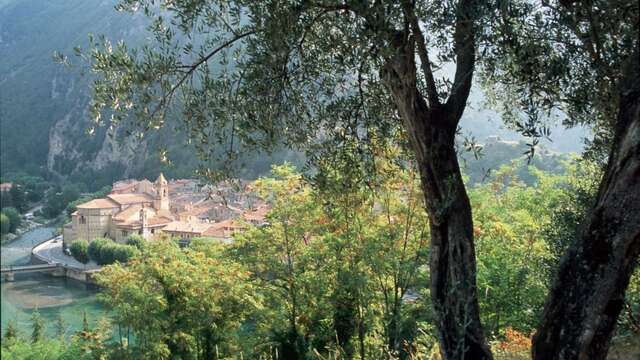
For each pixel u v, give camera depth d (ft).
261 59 14.46
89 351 69.56
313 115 17.58
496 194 70.08
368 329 53.16
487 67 14.08
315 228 59.26
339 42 14.84
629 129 9.91
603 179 10.35
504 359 26.35
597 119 16.49
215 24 15.38
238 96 15.80
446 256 13.37
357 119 17.70
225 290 66.64
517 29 13.01
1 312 7.80
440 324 13.29
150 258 70.69
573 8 12.75
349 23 13.61
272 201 61.52
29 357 59.41
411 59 12.96
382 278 55.57
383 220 52.49
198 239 81.82
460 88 13.58
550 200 55.57
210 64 15.71
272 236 63.57
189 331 68.23
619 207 9.81
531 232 52.70
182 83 15.39
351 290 53.88
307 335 57.72
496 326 48.57
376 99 17.52
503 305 50.49
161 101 15.17
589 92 13.92
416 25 12.92
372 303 56.59
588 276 10.12
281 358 55.06
